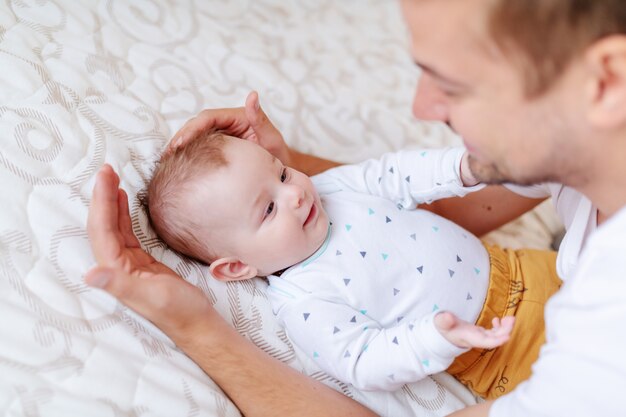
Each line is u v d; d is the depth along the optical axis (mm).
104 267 769
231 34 1413
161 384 818
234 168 993
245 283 1005
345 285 975
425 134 1405
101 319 822
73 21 1176
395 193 1082
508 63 536
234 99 1265
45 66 1059
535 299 992
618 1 480
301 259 1013
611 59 508
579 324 543
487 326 985
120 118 1057
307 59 1486
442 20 537
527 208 1162
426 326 848
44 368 754
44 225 851
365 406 922
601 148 574
